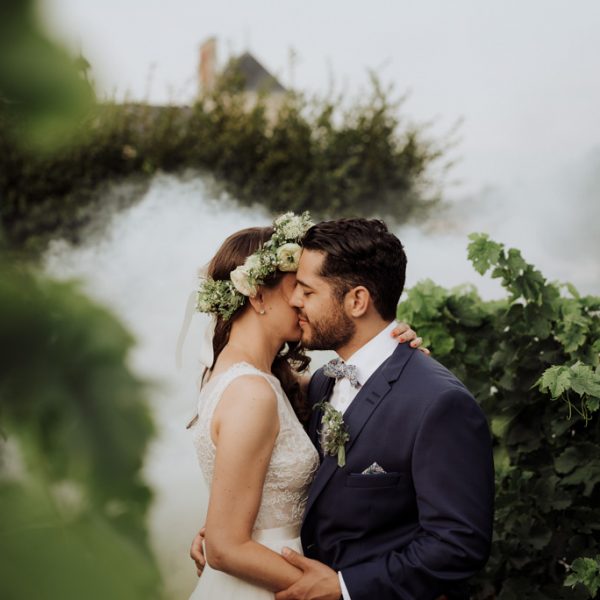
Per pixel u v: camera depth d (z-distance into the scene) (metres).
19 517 0.22
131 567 0.23
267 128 11.01
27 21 0.21
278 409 1.89
